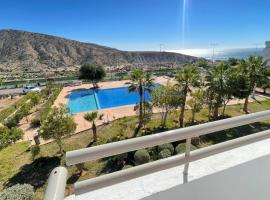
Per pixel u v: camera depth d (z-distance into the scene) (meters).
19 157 15.78
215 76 22.33
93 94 38.88
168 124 21.53
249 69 24.41
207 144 16.28
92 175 13.00
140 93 21.19
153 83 21.72
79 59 148.25
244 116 2.04
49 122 15.52
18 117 24.42
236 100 29.66
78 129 20.83
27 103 29.83
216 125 1.87
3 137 17.03
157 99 20.52
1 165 14.66
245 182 1.78
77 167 13.51
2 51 140.00
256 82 24.69
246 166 1.97
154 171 1.72
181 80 21.28
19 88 49.34
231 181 1.79
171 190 1.73
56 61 135.50
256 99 30.50
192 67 21.66
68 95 37.50
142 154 12.40
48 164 14.62
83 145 17.73
